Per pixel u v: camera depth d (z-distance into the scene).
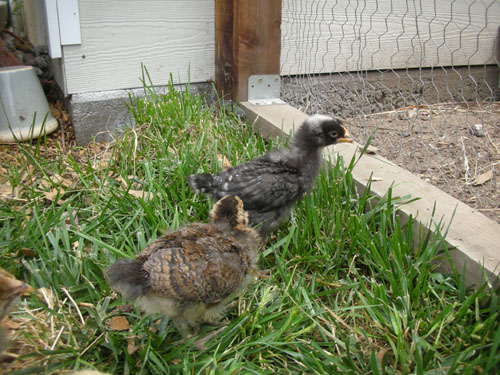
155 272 0.38
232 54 0.86
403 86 1.03
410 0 0.96
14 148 0.76
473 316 0.43
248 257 0.45
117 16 0.79
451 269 0.48
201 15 0.85
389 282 0.48
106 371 0.41
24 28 1.14
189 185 0.56
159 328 0.44
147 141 0.72
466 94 1.07
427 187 0.59
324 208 0.59
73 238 0.54
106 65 0.81
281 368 0.41
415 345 0.40
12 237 0.54
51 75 0.94
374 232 0.54
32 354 0.40
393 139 0.80
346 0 0.93
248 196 0.54
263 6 0.83
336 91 0.99
